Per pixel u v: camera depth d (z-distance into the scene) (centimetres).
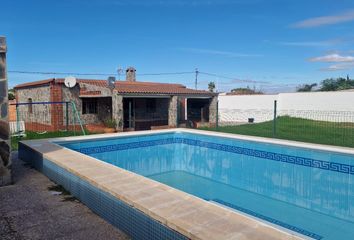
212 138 826
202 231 239
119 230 330
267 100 3056
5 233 319
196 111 2609
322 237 494
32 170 580
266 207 625
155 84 2797
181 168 936
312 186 614
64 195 441
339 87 5275
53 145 643
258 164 712
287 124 2202
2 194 442
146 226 289
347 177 561
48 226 338
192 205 294
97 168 443
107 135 805
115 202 338
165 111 2333
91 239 309
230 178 779
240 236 232
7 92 473
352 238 488
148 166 876
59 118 1947
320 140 1397
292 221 554
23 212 377
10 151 483
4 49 468
